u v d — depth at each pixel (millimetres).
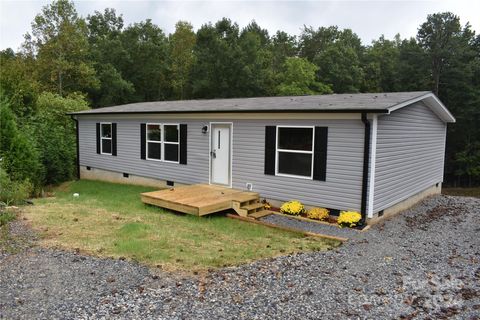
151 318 3924
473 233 8094
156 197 9367
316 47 46438
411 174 10367
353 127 8102
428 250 6664
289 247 6629
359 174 8117
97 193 12219
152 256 5770
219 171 10875
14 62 24375
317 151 8688
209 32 36656
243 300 4391
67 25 27344
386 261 5949
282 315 4078
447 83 29719
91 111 15023
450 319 4129
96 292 4488
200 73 36188
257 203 9500
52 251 5875
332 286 4871
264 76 34906
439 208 10695
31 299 4293
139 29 39875
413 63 32000
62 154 15297
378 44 49344
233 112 10008
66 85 28984
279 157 9438
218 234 7359
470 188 28578
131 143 13680
